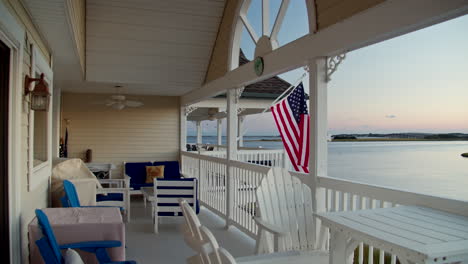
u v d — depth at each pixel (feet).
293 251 8.75
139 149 29.07
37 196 12.64
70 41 13.05
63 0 9.12
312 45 11.36
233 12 19.20
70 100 27.63
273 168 10.02
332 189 10.62
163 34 21.31
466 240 5.39
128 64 22.25
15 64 8.95
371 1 9.07
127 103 24.13
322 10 11.09
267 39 14.47
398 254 5.23
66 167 17.04
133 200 26.71
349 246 7.08
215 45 22.26
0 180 8.59
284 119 15.05
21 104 9.50
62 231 9.34
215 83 21.06
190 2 20.10
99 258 9.12
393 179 24.13
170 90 26.37
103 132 28.30
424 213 7.07
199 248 6.31
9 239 8.63
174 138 29.96
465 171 20.21
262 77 15.16
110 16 19.86
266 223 9.11
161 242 15.93
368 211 7.27
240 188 17.30
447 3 7.05
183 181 17.43
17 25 8.77
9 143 8.73
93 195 16.49
